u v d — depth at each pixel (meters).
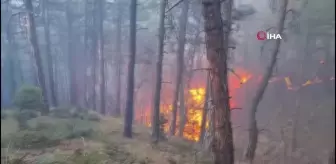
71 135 9.22
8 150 5.52
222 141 6.53
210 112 7.10
